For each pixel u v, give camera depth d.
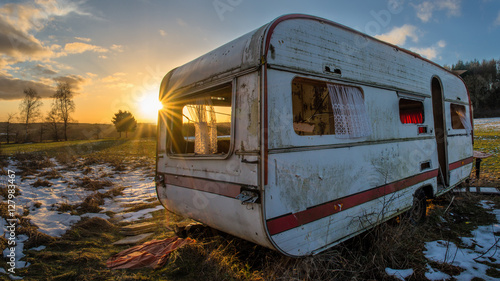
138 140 40.59
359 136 3.47
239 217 2.75
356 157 3.43
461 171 6.39
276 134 2.61
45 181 8.00
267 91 2.56
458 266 3.28
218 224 3.15
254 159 2.55
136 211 5.96
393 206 4.02
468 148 6.90
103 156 17.14
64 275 3.14
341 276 3.02
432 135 5.15
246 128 2.67
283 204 2.62
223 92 3.40
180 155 3.72
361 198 3.48
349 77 3.41
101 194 7.02
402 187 4.23
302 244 2.77
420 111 5.50
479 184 7.18
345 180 3.26
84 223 4.84
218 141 4.52
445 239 4.11
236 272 3.17
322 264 2.96
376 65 3.88
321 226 2.96
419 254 3.56
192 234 4.17
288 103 2.75
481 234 4.23
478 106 52.97
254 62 2.61
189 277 3.12
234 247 3.61
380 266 3.17
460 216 5.12
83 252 3.78
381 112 3.89
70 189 7.64
